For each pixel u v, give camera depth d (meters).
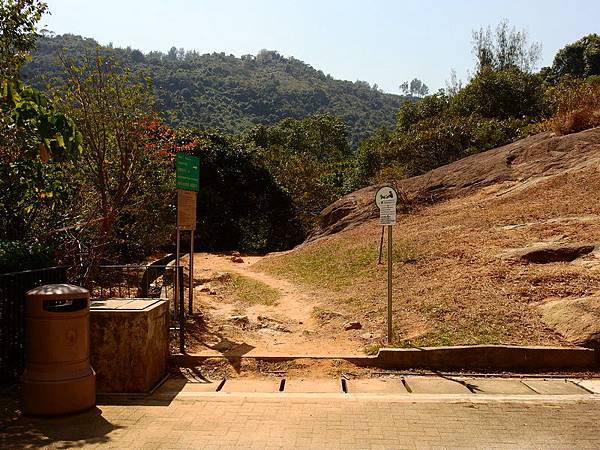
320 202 30.88
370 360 6.89
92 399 5.38
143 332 5.95
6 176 7.72
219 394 5.88
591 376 6.54
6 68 8.87
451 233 13.30
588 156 16.89
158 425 4.99
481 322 7.70
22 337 6.11
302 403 5.58
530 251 10.09
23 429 4.87
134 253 13.77
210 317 9.16
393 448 4.48
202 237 24.83
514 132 25.39
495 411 5.31
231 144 26.45
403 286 10.12
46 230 9.12
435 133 25.88
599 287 8.18
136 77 11.56
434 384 6.29
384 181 21.47
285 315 9.82
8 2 9.21
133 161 11.04
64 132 6.21
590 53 41.78
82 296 5.33
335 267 13.41
